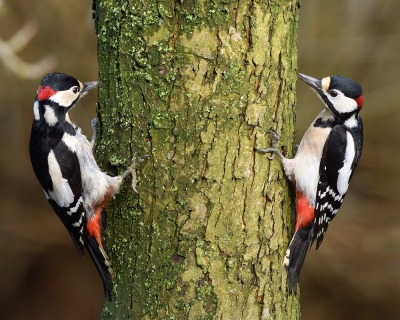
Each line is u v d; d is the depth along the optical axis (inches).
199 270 290.2
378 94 759.7
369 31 765.9
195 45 279.0
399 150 745.6
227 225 291.4
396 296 679.1
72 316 724.7
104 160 306.3
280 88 299.4
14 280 734.5
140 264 295.9
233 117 286.0
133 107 289.4
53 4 720.3
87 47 730.2
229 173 289.1
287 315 314.2
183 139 285.1
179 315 291.6
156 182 289.7
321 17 768.9
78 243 337.1
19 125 753.0
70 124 350.9
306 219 337.4
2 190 751.1
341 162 363.6
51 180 338.6
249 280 298.0
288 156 311.1
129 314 298.8
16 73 613.9
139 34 283.4
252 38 283.7
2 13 653.9
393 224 714.2
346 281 690.8
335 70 764.6
